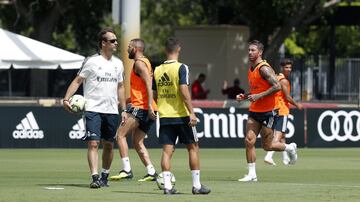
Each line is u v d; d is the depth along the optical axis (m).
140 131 44.75
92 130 39.78
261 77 44.03
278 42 119.00
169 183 37.31
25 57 73.31
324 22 124.69
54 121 71.69
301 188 40.44
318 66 113.75
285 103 52.53
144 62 43.69
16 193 37.62
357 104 90.50
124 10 70.38
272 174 50.06
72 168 53.47
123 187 40.66
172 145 37.03
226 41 115.38
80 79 40.03
